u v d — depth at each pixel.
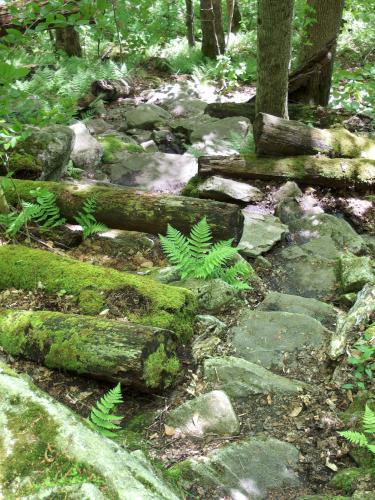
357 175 6.27
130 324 3.46
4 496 1.47
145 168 7.36
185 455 2.93
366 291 4.10
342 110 7.99
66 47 13.09
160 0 15.27
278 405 3.27
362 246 5.32
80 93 10.37
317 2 8.56
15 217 5.07
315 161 6.40
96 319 3.55
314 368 3.60
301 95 8.91
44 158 6.06
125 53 14.05
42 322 3.59
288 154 6.61
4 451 1.60
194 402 3.22
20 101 4.94
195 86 11.95
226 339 3.93
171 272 4.70
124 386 3.41
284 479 2.77
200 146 8.03
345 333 3.68
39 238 5.21
